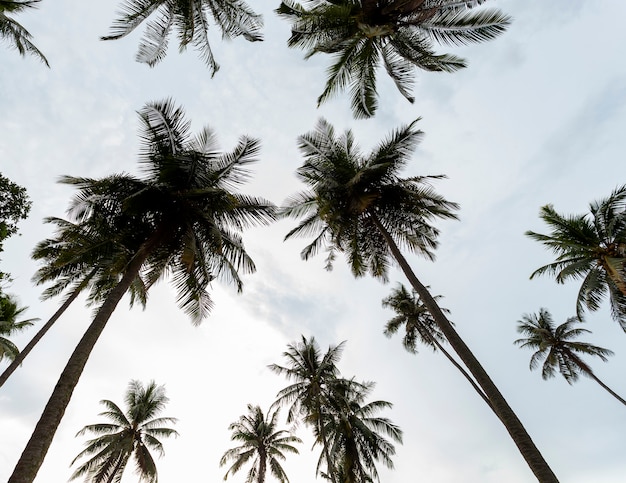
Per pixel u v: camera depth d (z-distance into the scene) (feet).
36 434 21.70
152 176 37.47
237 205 39.45
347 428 77.92
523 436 27.25
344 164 49.39
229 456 96.07
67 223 48.26
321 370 82.84
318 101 44.78
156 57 38.45
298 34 42.22
